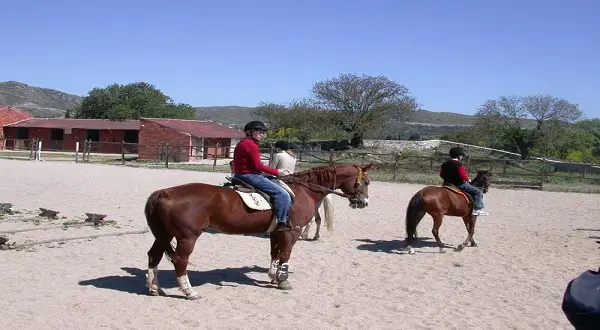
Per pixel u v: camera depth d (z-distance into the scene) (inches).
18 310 285.1
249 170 334.6
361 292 349.4
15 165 1294.3
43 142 2370.8
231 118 4901.6
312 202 360.8
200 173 1230.3
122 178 1052.5
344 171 373.4
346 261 434.9
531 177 1328.7
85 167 1321.4
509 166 1503.4
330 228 424.5
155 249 322.7
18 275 350.6
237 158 337.7
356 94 2175.2
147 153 1802.4
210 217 315.6
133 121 2485.2
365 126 2150.6
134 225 549.0
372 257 452.8
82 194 787.4
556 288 375.2
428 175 1283.2
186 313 294.7
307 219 356.8
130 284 345.7
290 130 2389.3
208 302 316.8
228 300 322.7
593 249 514.6
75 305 298.2
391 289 358.6
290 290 348.5
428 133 2797.7
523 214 751.7
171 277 371.2
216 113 5147.6
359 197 378.9
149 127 1872.5
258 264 415.8
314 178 365.1
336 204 776.3
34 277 348.5
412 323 292.8
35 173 1095.6
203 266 403.2
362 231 576.1
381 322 292.5
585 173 1476.4
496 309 324.5
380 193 933.2
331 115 2225.6
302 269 404.2
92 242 462.6
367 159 1568.7
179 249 312.3
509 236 572.1
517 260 459.8
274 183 334.0
